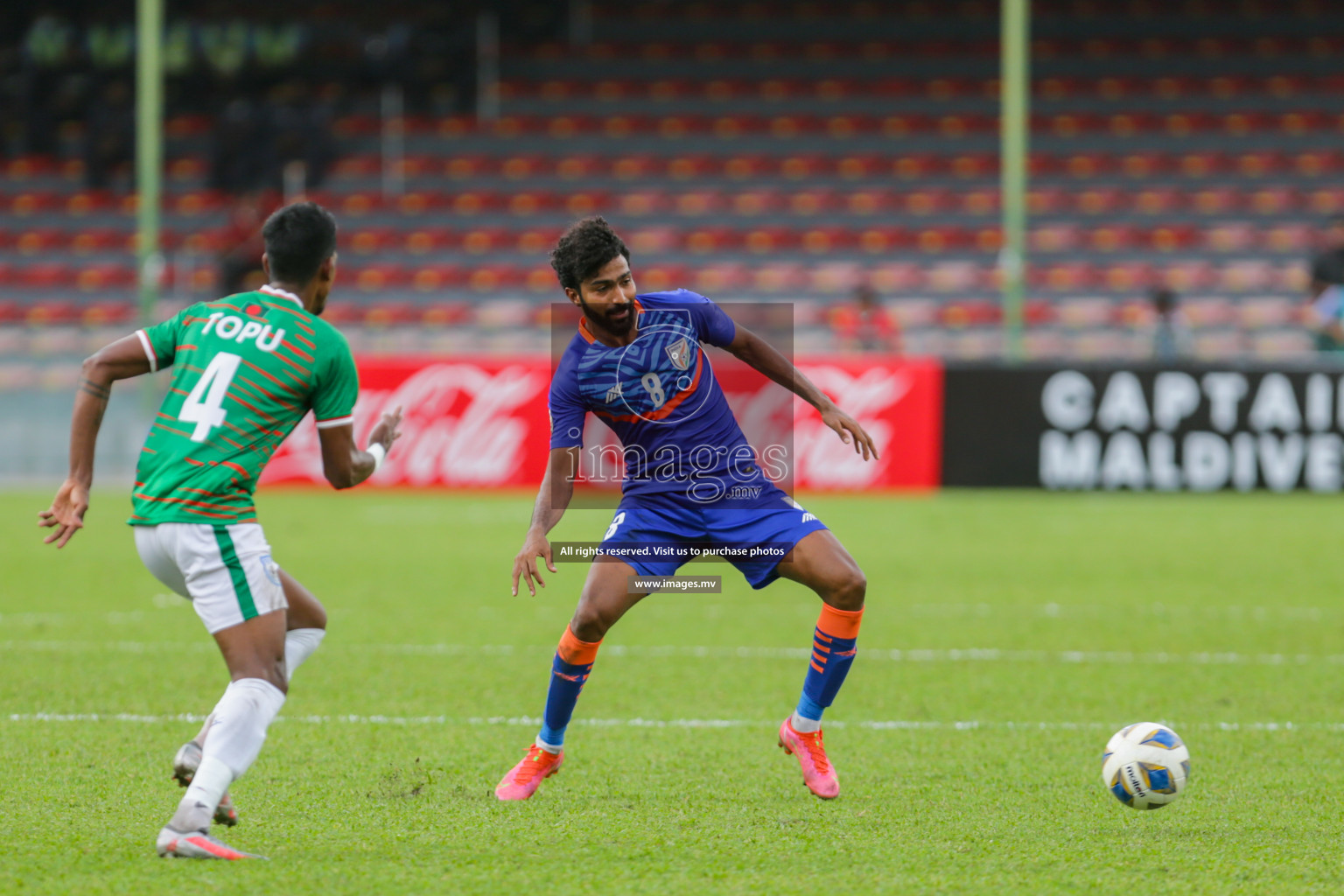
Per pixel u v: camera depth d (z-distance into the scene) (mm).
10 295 74062
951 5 90188
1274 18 88000
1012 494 50844
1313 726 19203
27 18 88500
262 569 12562
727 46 89625
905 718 19781
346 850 13195
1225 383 50156
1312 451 50062
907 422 50875
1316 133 81938
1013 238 55969
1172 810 14938
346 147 83000
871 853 13242
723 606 30141
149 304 59000
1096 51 87250
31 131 83688
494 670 23031
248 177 80000
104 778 15984
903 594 31219
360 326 52688
